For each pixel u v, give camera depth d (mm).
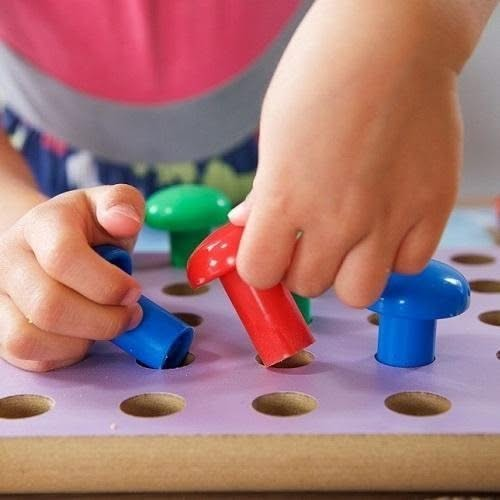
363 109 413
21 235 471
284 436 409
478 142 1053
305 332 455
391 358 465
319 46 422
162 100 886
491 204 819
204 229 593
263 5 842
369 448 409
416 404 442
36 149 936
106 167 933
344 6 427
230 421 418
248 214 434
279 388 445
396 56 416
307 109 416
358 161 414
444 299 451
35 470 411
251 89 884
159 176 939
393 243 424
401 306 450
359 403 431
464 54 433
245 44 858
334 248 422
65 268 451
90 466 410
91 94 884
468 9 436
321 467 410
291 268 428
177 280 576
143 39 853
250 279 430
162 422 418
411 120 416
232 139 921
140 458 410
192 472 411
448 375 455
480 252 616
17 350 454
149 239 707
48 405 439
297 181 417
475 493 413
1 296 470
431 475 410
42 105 902
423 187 419
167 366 468
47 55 872
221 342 490
